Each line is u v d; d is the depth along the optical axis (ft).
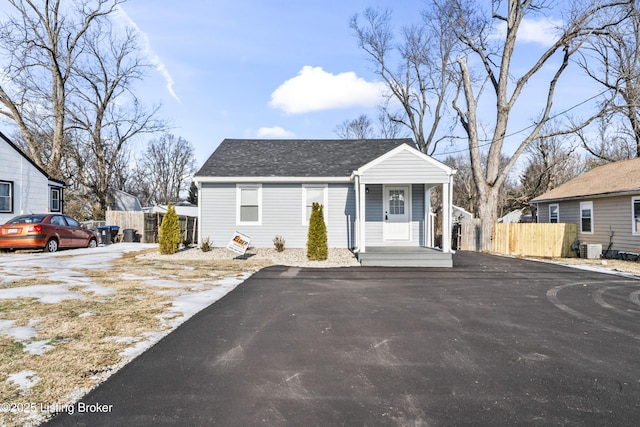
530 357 13.39
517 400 10.14
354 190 48.80
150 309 18.94
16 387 10.38
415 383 11.12
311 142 60.29
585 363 12.91
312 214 41.39
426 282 28.99
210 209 49.21
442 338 15.37
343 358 13.05
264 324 17.04
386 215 48.70
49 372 11.37
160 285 25.25
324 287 26.27
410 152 40.63
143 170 187.73
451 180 40.57
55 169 77.56
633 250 49.26
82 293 21.93
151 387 10.63
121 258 40.24
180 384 10.85
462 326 17.19
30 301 19.63
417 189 48.75
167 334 15.31
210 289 24.62
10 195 54.49
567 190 65.67
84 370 11.62
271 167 50.75
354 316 18.62
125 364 12.20
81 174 100.63
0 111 75.10
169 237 43.50
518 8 59.57
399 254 38.93
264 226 49.08
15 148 55.06
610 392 10.71
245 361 12.67
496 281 29.99
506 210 138.62
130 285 24.82
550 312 20.10
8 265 32.60
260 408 9.54
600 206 55.88
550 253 55.47
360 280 29.45
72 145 97.96
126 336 14.87
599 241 55.83
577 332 16.52
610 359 13.32
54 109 79.56
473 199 134.62
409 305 21.15
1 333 14.65
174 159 199.62
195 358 12.85
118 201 114.42
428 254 39.04
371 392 10.50
